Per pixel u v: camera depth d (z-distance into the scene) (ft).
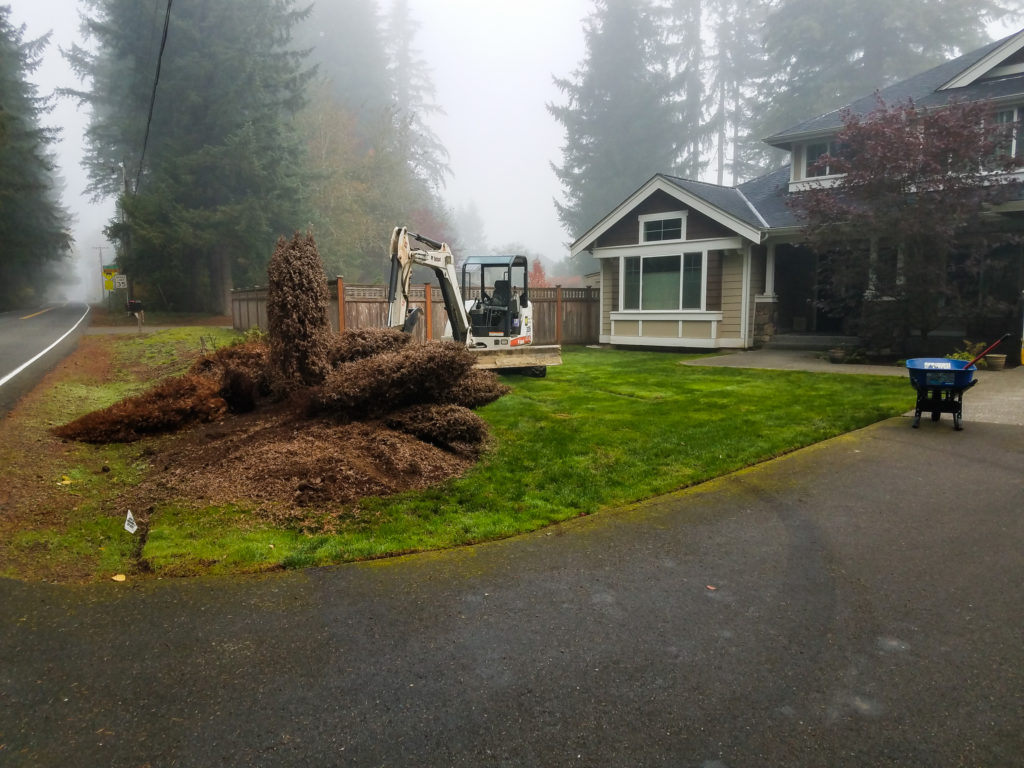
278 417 23.77
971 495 16.56
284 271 25.02
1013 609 11.05
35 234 124.36
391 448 19.34
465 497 16.83
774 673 9.36
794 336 51.08
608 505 16.44
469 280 54.08
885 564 12.87
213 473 18.03
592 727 8.25
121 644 10.17
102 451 21.93
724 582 12.23
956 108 39.04
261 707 8.66
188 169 97.76
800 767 7.52
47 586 12.07
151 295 106.93
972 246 40.57
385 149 149.48
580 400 30.35
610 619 10.93
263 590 12.00
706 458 20.04
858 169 40.47
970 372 22.58
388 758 7.72
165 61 99.35
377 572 12.76
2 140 107.65
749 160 146.82
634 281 56.49
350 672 9.44
